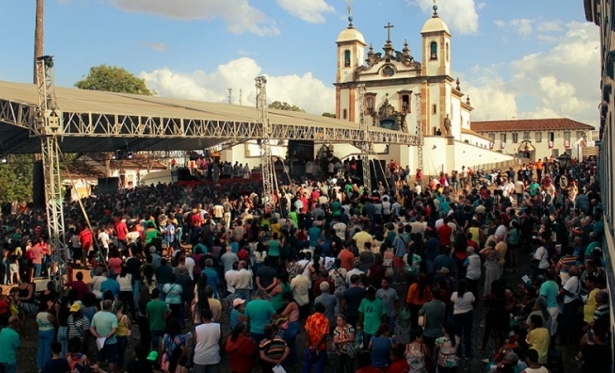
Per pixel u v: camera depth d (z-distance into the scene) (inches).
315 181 1451.8
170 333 409.7
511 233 751.7
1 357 432.8
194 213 959.6
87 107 771.4
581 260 555.2
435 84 2615.7
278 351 400.5
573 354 476.7
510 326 446.0
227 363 508.4
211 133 970.1
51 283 525.0
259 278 530.3
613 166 358.9
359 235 684.7
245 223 832.9
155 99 1232.2
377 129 1747.0
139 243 747.4
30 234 916.6
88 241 843.4
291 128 1176.8
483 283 703.1
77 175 1910.7
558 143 4050.2
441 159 2347.4
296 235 759.1
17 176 1766.7
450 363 392.2
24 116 686.5
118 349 462.9
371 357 394.9
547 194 1057.5
